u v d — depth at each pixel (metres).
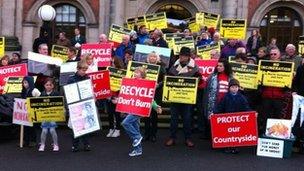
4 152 10.02
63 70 11.74
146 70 10.81
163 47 13.35
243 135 10.02
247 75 11.03
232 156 9.91
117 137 11.68
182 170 8.75
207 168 8.92
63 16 23.52
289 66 10.54
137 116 9.71
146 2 23.14
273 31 23.00
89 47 13.19
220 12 23.03
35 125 10.72
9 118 11.30
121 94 9.74
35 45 15.47
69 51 12.64
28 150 10.24
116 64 11.84
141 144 10.91
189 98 10.45
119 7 22.72
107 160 9.39
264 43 23.00
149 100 9.63
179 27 20.39
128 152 10.11
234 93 10.15
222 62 10.56
